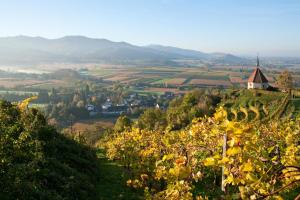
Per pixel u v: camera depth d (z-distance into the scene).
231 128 4.21
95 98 181.25
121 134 28.86
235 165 4.79
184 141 13.45
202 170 11.26
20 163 16.80
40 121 25.22
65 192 16.86
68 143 26.14
